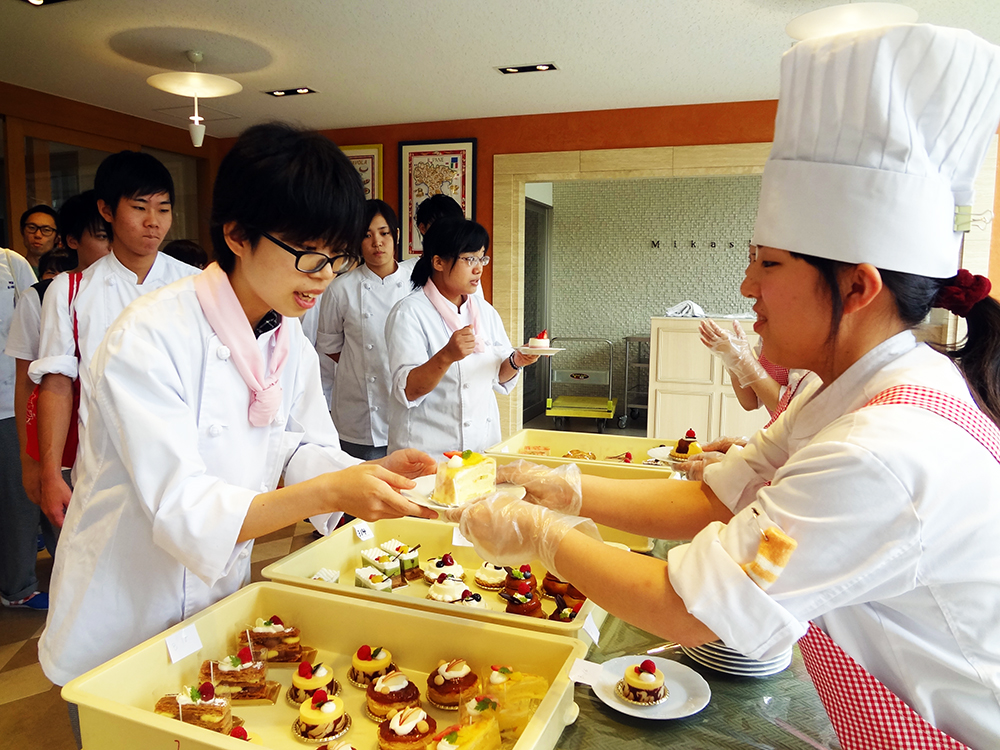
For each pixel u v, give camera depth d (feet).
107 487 3.64
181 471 3.38
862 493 2.19
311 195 3.20
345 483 3.41
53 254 10.59
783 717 3.38
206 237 18.79
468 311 8.06
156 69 12.80
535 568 5.73
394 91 14.06
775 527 2.34
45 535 9.43
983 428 2.32
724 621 2.35
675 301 22.95
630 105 14.97
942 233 2.42
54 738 6.70
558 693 3.16
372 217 10.35
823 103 2.43
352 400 10.90
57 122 14.61
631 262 23.20
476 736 3.21
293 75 13.06
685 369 15.65
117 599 3.69
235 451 3.83
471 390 7.72
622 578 2.69
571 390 24.16
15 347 7.22
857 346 2.60
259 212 3.24
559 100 14.64
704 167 14.87
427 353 7.72
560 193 23.50
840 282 2.47
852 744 2.61
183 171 18.16
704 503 3.73
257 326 3.94
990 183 13.00
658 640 4.17
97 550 3.65
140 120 16.40
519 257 16.28
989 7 9.74
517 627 3.88
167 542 3.37
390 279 10.68
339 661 4.10
